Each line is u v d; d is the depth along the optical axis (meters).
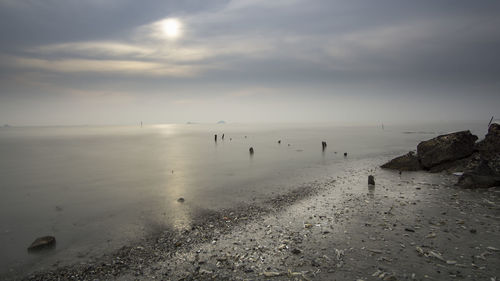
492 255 8.70
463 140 23.62
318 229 12.27
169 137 119.38
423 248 9.52
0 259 11.30
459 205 13.97
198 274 9.04
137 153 54.25
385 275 8.00
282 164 35.88
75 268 10.28
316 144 67.31
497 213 12.43
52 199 20.77
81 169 35.16
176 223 14.73
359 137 93.88
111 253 11.44
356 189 19.91
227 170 32.28
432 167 24.56
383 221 12.59
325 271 8.54
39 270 10.27
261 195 20.11
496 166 19.36
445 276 7.76
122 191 22.84
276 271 8.79
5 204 19.59
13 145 79.69
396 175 24.16
